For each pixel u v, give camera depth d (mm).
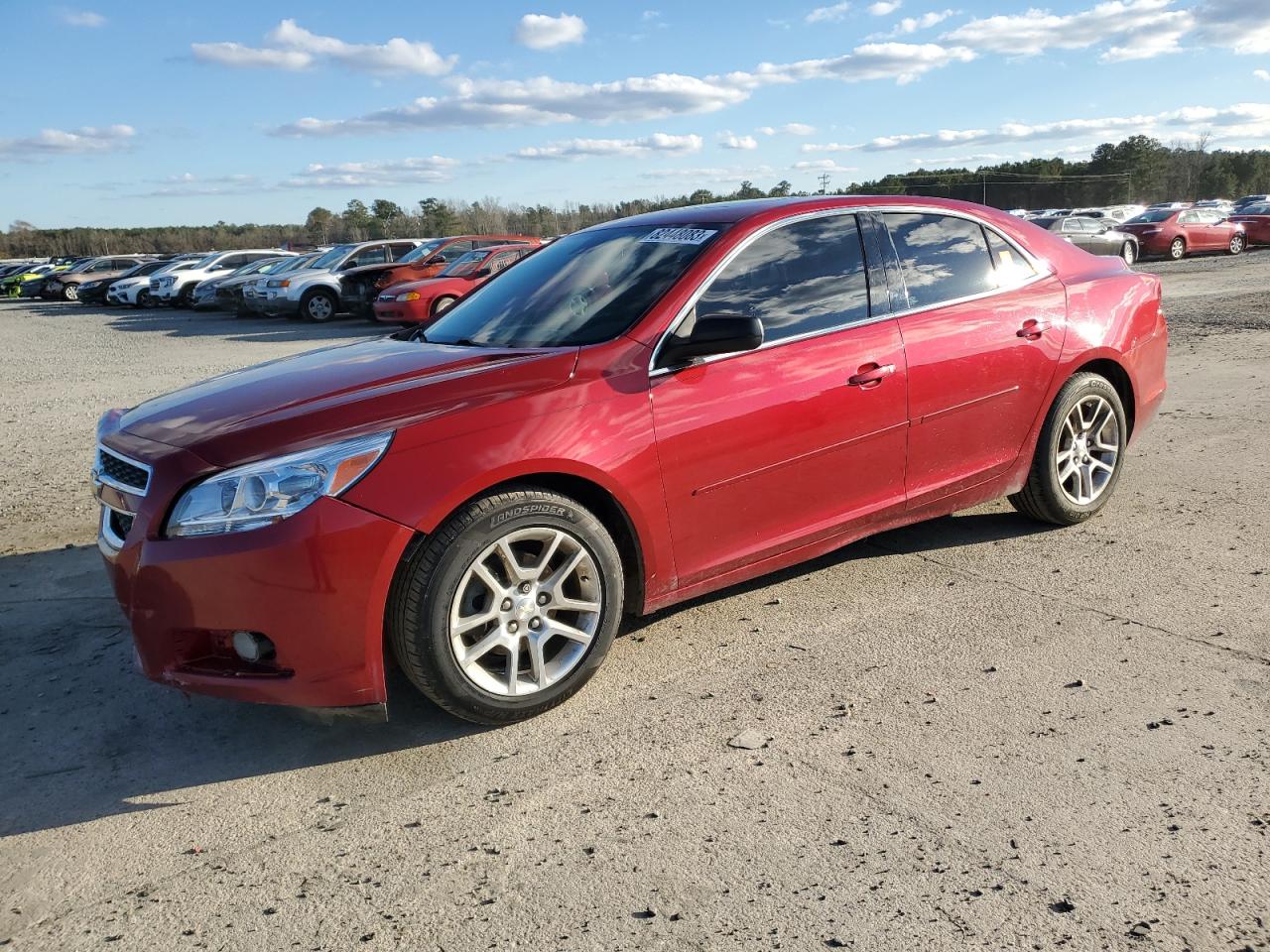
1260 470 5266
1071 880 2131
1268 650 3180
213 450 2676
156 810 2600
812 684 3117
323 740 2941
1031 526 4574
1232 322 11250
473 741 2891
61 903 2225
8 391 11000
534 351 3238
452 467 2729
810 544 3623
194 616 2641
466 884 2229
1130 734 2715
